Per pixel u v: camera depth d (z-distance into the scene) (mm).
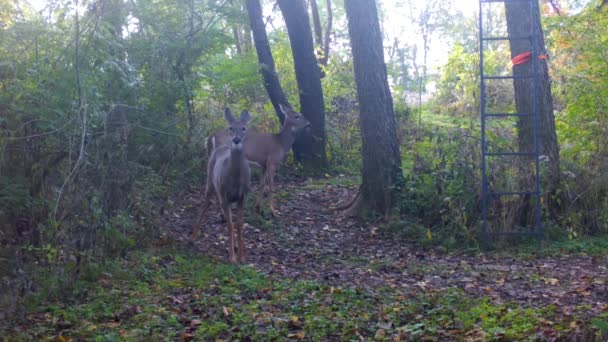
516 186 11953
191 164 14641
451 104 23641
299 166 18094
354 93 20625
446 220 12219
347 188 15969
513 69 12664
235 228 12336
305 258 10953
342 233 12680
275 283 9000
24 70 9273
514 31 12562
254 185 16266
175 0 14617
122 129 9789
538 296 8312
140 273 8992
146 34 13984
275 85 18438
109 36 10094
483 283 9242
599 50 13430
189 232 11781
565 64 16500
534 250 11305
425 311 7637
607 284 8758
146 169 12102
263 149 14023
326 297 8258
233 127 10344
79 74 9328
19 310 7266
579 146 12781
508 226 11766
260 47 18344
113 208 9555
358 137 19984
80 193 8680
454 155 12922
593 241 11562
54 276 7992
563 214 12039
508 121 16516
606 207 12039
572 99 13695
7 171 8812
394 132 13664
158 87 13328
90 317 7395
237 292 8500
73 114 9039
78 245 8562
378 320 7352
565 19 14648
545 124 12422
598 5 15227
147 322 7238
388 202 13234
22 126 8797
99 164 9125
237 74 18172
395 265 10391
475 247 11664
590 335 6301
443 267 10328
